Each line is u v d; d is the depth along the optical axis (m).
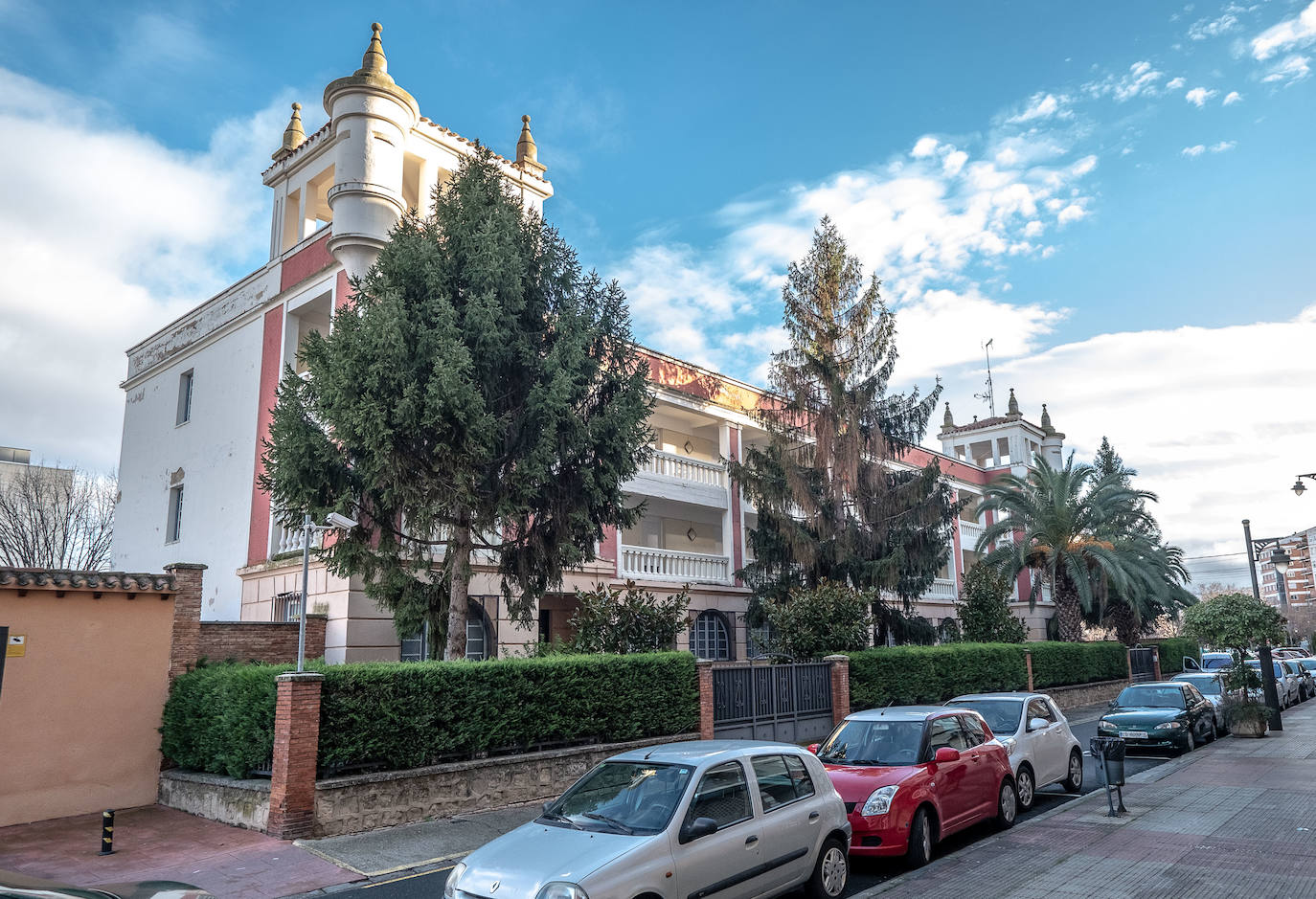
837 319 25.77
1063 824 10.66
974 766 10.31
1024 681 26.83
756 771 7.45
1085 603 30.17
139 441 27.80
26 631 12.52
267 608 19.83
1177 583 38.44
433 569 16.55
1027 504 31.83
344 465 13.92
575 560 14.90
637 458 15.84
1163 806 11.45
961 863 9.06
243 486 22.02
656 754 7.47
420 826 11.18
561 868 5.89
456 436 13.38
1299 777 13.30
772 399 26.14
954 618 35.44
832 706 19.80
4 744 12.09
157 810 12.84
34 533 37.28
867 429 24.77
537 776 13.01
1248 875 8.07
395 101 20.34
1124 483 36.16
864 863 9.42
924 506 24.59
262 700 11.30
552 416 13.86
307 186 23.77
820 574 24.12
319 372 13.87
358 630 16.77
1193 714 18.02
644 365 15.99
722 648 26.06
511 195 16.02
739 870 6.79
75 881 9.09
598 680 14.27
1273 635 20.00
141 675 13.55
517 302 14.57
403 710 11.59
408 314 13.66
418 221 15.73
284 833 10.24
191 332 26.08
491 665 12.73
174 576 14.05
